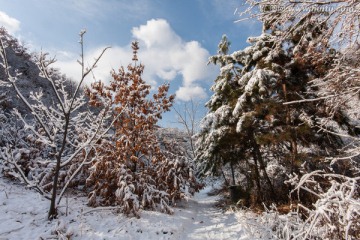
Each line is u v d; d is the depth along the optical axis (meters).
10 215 6.44
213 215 10.12
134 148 9.91
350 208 3.43
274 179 10.34
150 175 10.95
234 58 10.97
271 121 9.52
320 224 4.18
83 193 10.09
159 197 9.73
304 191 8.37
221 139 10.64
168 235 6.97
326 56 5.32
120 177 8.49
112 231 6.60
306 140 9.41
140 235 6.73
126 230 6.73
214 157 11.55
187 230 8.09
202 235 7.56
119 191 8.16
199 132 12.16
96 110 15.76
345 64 4.93
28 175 9.13
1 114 11.31
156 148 10.93
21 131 11.70
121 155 9.55
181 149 13.80
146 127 10.70
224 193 14.45
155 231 7.05
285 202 8.98
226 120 10.83
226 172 16.16
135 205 7.84
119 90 10.42
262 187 10.36
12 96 16.69
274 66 9.05
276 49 5.28
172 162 10.98
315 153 8.91
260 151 11.17
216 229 8.05
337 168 7.77
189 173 11.80
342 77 4.87
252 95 9.66
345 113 8.30
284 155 9.41
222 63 11.98
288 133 8.68
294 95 9.23
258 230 6.79
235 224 8.23
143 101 10.85
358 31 4.25
